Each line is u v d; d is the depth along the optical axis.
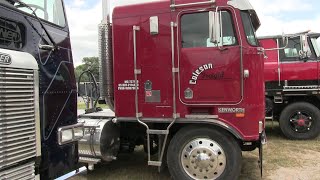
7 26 3.08
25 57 3.07
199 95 5.38
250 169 6.51
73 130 3.78
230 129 5.19
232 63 5.23
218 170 5.24
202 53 5.35
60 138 3.57
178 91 5.48
